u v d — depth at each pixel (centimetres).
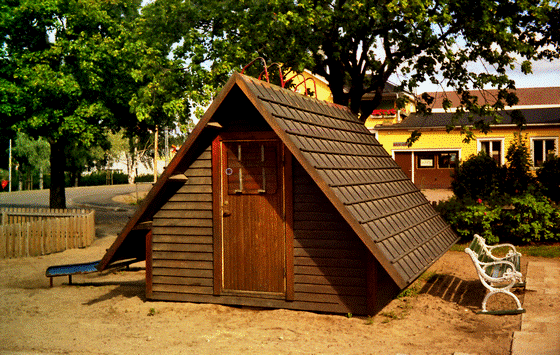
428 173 3772
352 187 776
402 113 4334
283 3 1684
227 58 1803
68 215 1791
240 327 720
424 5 1551
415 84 1836
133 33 2242
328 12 1617
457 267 1154
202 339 667
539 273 1054
